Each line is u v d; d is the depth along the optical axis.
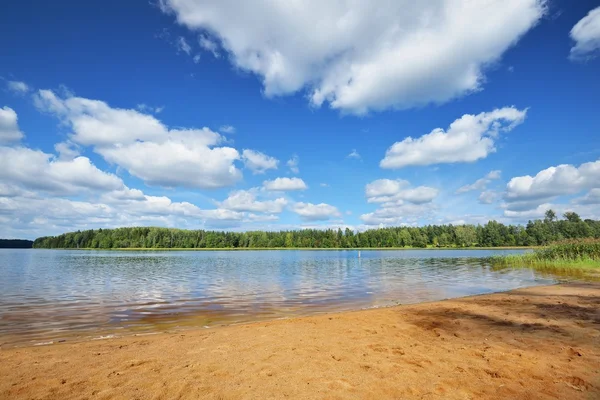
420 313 11.55
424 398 4.80
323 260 58.66
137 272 33.91
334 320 10.59
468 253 86.06
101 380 5.59
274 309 13.95
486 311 11.47
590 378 5.41
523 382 5.32
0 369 6.16
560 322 9.45
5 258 69.19
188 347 7.59
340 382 5.39
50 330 10.27
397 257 68.06
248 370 6.00
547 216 105.75
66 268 39.84
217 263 51.00
